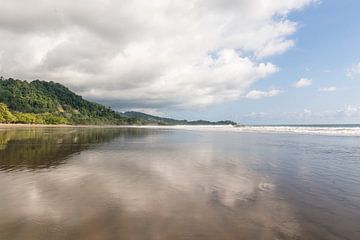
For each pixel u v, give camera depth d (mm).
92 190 9352
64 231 5980
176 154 19656
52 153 19594
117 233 5898
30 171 12695
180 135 50344
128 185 10117
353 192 9344
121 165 14570
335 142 30469
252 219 6785
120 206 7688
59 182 10508
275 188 9859
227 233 5961
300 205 7902
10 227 6180
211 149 23375
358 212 7348
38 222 6473
